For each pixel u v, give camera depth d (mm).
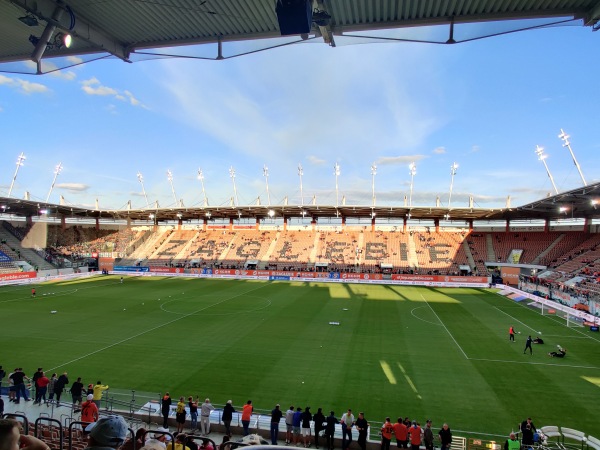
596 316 35406
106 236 88750
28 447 3533
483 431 16828
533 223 72438
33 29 8383
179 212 78438
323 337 30719
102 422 3500
